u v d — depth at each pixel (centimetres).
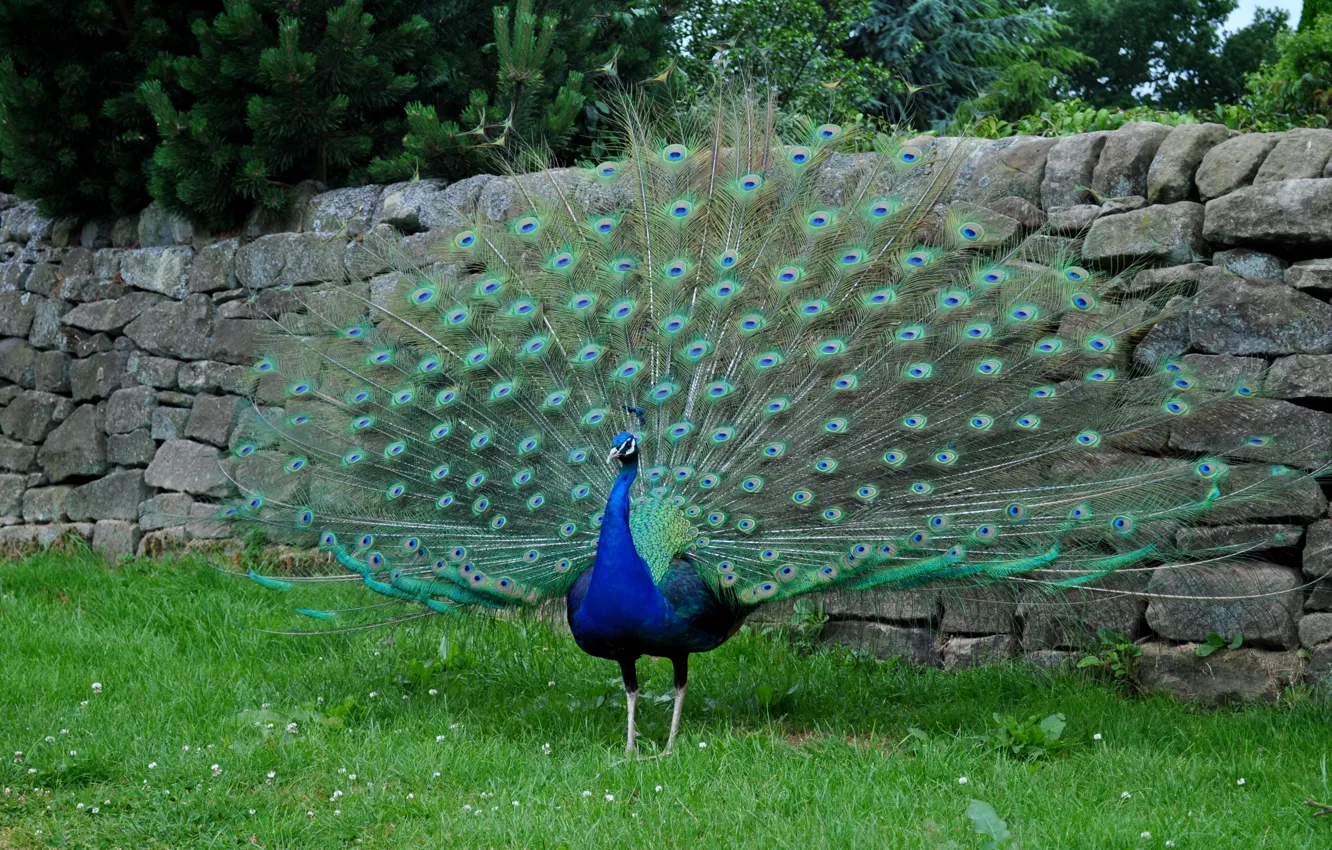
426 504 632
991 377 596
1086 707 628
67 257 1120
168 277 1030
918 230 651
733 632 604
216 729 606
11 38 1015
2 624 802
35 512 1088
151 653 750
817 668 723
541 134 965
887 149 670
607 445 618
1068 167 704
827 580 578
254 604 842
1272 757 546
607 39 1100
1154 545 593
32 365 1118
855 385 598
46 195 1091
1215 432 645
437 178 943
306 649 778
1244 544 621
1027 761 553
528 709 653
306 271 948
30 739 581
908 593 678
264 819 494
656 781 529
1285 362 634
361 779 547
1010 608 714
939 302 604
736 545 588
